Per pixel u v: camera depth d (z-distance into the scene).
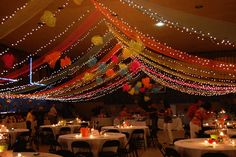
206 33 6.14
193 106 9.78
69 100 16.33
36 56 14.98
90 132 7.43
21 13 4.89
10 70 13.25
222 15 8.80
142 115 13.76
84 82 14.80
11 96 12.64
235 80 14.27
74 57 15.40
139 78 16.69
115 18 8.75
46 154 4.74
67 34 10.89
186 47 13.98
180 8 8.13
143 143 10.13
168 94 16.66
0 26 5.12
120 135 7.25
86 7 8.08
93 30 10.52
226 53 15.39
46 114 14.47
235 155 4.79
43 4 4.86
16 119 11.77
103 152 6.45
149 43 11.79
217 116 11.23
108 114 16.38
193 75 14.37
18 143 5.98
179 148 5.21
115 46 12.40
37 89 14.74
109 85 16.28
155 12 6.32
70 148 6.66
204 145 5.25
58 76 15.13
